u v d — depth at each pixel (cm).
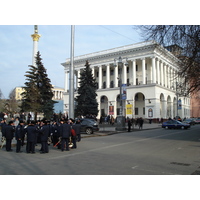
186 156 1015
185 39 1509
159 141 1655
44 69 3316
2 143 1319
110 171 715
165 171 723
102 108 6575
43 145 1133
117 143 1548
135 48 5666
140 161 888
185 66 1788
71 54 1967
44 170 726
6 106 5516
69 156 1018
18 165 810
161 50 1678
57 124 1463
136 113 6072
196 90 2172
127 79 6334
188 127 3275
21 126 1181
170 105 6172
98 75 7006
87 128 2317
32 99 3158
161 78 5850
